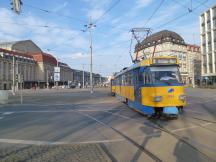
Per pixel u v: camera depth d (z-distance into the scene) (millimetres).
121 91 22547
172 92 12609
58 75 79812
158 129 10242
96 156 6699
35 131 10656
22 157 6855
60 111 18234
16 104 25219
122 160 6289
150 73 13188
